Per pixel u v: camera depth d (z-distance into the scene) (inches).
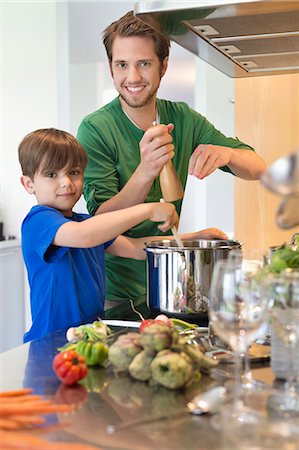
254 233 109.0
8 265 155.3
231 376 44.1
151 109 85.4
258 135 107.7
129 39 78.7
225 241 67.7
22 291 161.9
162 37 79.4
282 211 32.2
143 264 85.4
